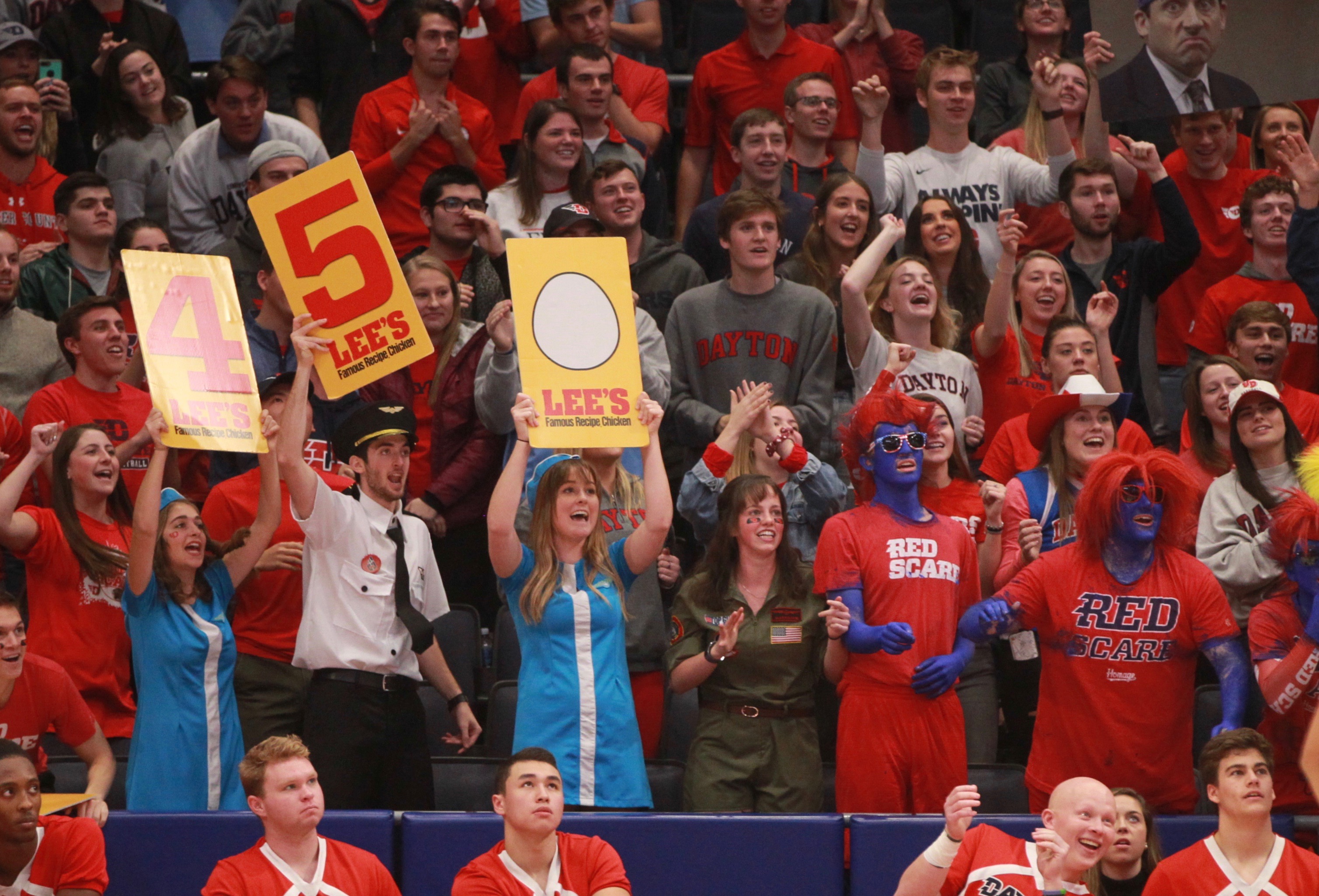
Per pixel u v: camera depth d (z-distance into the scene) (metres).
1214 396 20.91
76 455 19.67
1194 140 27.62
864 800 17.78
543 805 15.61
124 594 17.92
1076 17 33.97
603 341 18.45
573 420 18.16
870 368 22.61
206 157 27.81
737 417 20.38
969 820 15.40
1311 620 17.48
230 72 27.31
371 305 18.45
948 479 20.62
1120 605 17.66
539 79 29.75
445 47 27.89
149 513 17.56
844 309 22.44
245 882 15.52
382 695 18.19
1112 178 25.64
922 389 22.53
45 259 25.67
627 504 19.88
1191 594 17.69
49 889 15.85
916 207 25.12
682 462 23.69
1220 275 27.48
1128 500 17.48
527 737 17.70
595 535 18.27
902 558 17.97
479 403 22.11
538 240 18.59
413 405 23.97
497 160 29.23
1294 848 16.09
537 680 17.84
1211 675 22.05
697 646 18.78
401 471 18.86
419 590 19.05
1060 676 17.89
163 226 28.92
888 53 30.94
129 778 17.84
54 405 21.80
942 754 17.78
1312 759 6.35
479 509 22.94
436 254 25.55
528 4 30.84
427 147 27.83
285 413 18.14
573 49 27.55
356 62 30.25
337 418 22.78
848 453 18.72
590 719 17.61
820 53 29.97
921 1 34.41
